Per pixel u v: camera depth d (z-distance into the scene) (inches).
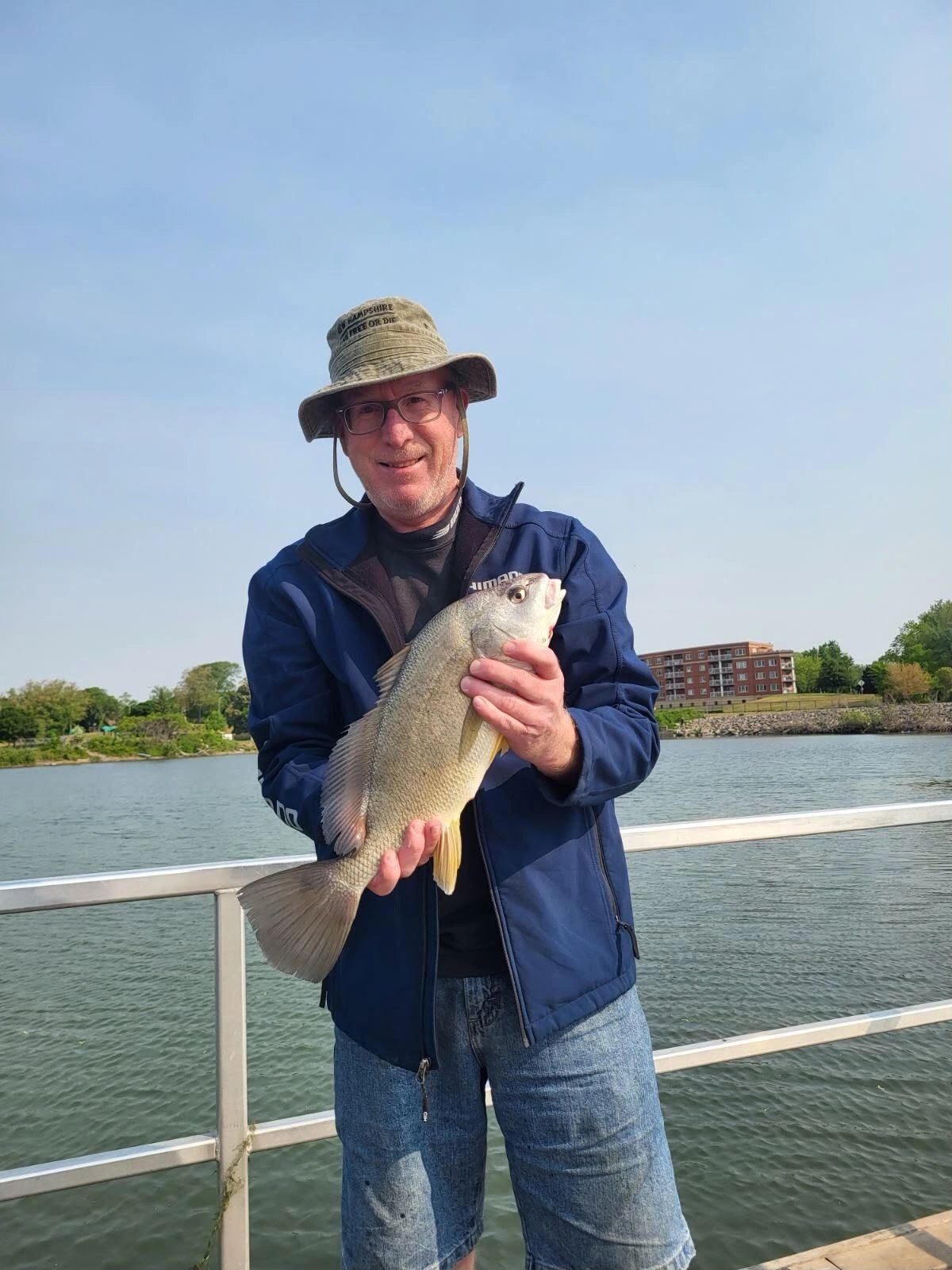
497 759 77.5
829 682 4896.7
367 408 83.7
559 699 68.6
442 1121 79.9
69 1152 258.4
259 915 72.0
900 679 4067.4
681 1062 105.1
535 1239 77.6
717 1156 261.0
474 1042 78.1
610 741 73.4
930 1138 266.2
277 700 86.1
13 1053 327.9
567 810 78.3
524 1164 77.0
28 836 1165.7
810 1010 374.3
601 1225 74.3
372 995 78.3
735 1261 215.3
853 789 1357.0
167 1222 230.1
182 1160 94.7
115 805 1690.5
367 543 87.3
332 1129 98.6
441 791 73.6
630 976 78.8
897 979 408.8
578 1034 74.6
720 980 413.7
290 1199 241.0
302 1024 352.5
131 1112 282.8
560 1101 74.0
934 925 493.0
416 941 75.9
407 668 75.9
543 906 74.7
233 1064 95.6
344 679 82.9
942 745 2598.4
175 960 442.3
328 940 73.0
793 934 483.8
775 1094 297.7
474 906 78.3
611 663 81.3
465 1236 82.0
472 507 88.2
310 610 85.3
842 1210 233.3
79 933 502.0
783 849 753.0
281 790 81.0
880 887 589.0
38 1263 214.1
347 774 75.6
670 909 550.3
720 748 2967.5
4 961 446.9
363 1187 79.0
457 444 89.5
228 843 1014.4
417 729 74.6
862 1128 273.3
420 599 88.2
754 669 5182.1
